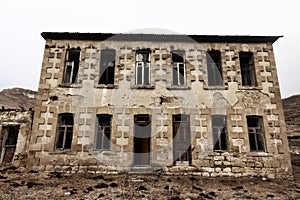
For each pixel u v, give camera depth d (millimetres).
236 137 13875
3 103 30203
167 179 12125
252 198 9500
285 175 13258
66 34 15594
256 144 14023
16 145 13922
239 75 15141
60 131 14102
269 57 15633
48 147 13367
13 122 14414
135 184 11023
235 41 15945
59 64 15117
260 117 14508
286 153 13703
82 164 13141
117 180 11711
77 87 14570
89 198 8930
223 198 9414
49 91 14461
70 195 9258
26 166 13055
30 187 10180
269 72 15266
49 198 8836
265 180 12672
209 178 12766
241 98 14602
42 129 13688
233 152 13617
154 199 8922
